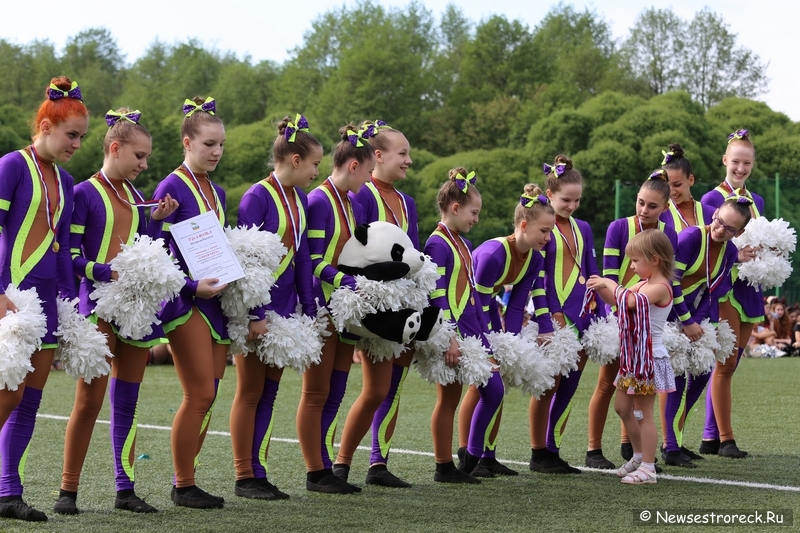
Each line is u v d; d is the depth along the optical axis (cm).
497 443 729
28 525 432
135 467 610
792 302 1898
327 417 554
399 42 5247
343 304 510
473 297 587
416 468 621
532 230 595
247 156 4022
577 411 914
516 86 5484
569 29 6384
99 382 469
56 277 457
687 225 698
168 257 453
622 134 3741
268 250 486
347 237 546
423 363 565
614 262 653
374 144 589
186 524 441
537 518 461
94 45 6519
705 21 5381
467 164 3875
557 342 607
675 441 649
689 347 639
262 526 439
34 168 454
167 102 5581
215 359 496
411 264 523
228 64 6456
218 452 670
